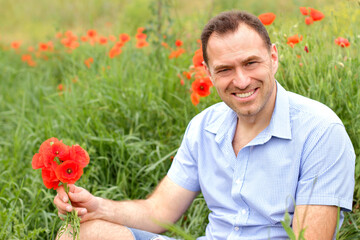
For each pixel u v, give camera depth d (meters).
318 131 2.14
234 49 2.13
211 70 2.24
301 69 3.31
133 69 5.18
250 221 2.26
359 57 3.13
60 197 2.37
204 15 5.68
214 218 2.45
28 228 3.30
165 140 4.14
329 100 3.00
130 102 4.45
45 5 13.41
